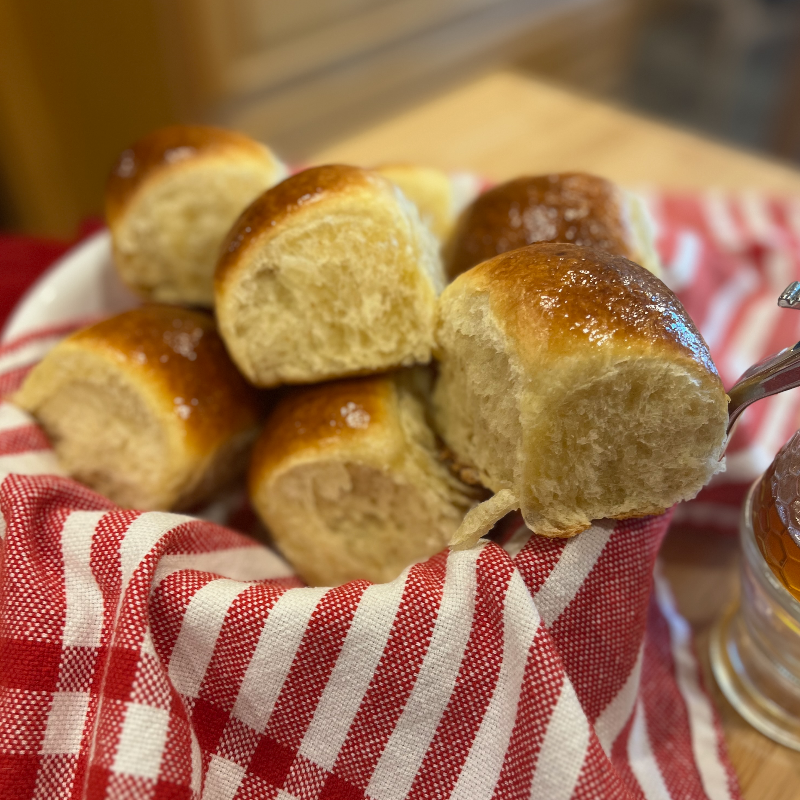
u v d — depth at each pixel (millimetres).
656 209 397
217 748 203
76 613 203
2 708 198
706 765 228
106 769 183
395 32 605
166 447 247
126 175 276
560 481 203
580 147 468
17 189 615
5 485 212
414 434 236
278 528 245
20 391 260
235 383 260
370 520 242
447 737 201
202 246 282
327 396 236
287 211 226
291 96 573
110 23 502
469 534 207
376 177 234
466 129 487
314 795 202
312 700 201
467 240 252
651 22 842
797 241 378
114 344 248
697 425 198
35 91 556
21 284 368
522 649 195
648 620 253
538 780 193
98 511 215
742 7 783
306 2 540
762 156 463
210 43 502
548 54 740
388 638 197
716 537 284
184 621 199
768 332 345
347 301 230
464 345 219
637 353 192
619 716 215
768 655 235
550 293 200
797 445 212
